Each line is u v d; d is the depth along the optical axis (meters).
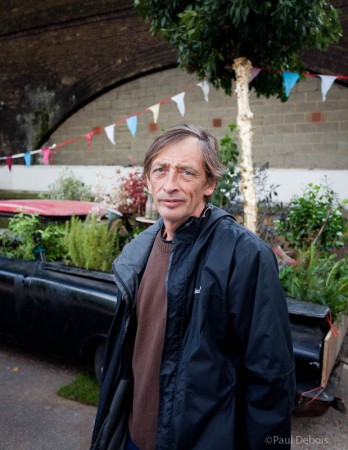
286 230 4.12
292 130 7.35
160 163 1.31
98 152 9.23
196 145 1.31
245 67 3.60
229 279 1.21
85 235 3.32
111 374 1.52
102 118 9.14
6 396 3.05
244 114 3.64
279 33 3.34
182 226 1.32
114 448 1.53
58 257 3.55
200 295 1.23
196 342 1.22
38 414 2.82
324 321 2.60
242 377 1.25
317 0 3.27
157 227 1.53
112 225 4.17
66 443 2.53
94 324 2.93
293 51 3.72
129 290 1.46
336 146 7.02
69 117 9.55
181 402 1.23
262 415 1.17
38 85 9.72
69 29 9.19
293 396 1.21
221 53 3.66
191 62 3.93
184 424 1.22
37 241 3.51
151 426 1.39
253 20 3.38
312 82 7.11
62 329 3.13
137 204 4.39
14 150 10.12
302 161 7.30
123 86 8.84
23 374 3.39
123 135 8.92
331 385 2.49
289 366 1.18
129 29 8.51
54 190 7.98
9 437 2.57
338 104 6.96
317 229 3.96
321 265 3.29
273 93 4.30
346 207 6.52
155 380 1.38
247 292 1.20
